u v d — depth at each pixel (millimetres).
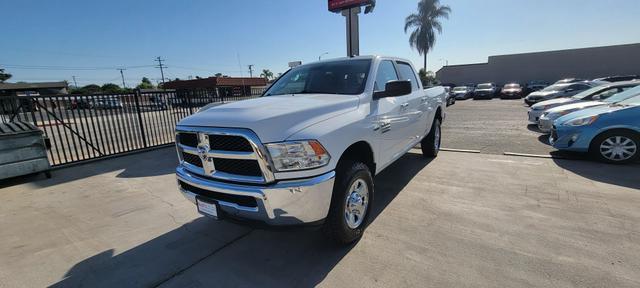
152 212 4062
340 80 3650
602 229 3080
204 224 3652
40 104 6680
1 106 6359
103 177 5777
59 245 3281
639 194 3891
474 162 5734
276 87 4168
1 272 2832
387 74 4059
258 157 2354
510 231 3133
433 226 3318
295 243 3125
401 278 2506
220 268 2773
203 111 3043
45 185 5395
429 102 5402
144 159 7160
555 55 38594
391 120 3705
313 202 2434
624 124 5035
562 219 3326
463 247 2891
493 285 2361
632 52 35312
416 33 38906
